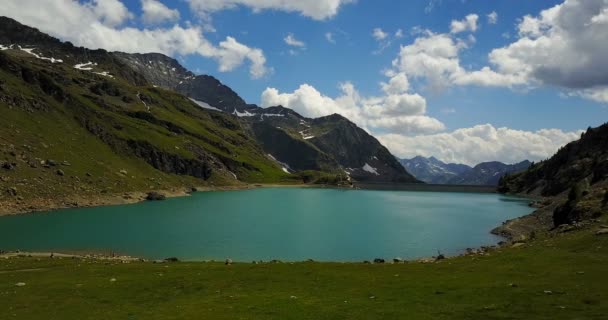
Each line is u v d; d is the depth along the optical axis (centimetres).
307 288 4244
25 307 3841
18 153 17475
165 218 14662
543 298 3183
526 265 4522
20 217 13550
